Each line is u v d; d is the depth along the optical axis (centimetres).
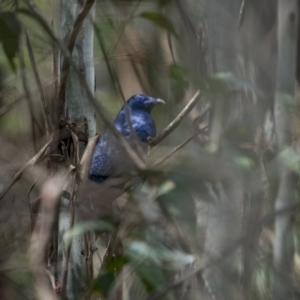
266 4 727
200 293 668
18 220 761
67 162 797
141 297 729
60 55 840
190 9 821
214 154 669
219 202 673
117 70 1146
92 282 708
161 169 673
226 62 693
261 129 689
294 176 679
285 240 710
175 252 664
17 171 756
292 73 700
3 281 754
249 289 678
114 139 764
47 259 739
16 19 789
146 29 971
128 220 677
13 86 873
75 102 835
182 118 724
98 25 873
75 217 738
